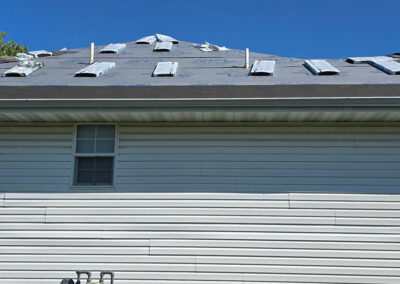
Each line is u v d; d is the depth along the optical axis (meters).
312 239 6.83
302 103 6.39
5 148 7.29
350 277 6.68
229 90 6.69
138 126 7.35
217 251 6.84
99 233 6.95
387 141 7.13
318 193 7.02
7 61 9.45
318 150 7.16
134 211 7.02
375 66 8.61
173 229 6.95
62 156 7.26
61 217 7.02
